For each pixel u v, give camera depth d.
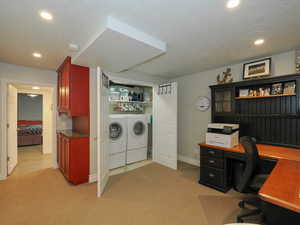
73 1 1.23
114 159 3.37
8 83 2.87
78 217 1.75
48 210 1.87
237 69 2.85
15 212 1.82
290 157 1.78
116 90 4.14
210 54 2.41
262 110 2.49
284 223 1.02
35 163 3.64
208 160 2.51
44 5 1.27
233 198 2.15
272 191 1.01
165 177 2.88
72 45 2.02
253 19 1.49
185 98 3.79
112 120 3.37
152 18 1.47
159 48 1.90
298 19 1.48
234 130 2.44
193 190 2.38
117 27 1.49
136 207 1.95
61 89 3.06
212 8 1.32
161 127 3.67
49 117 4.49
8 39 1.90
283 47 2.13
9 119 2.98
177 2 1.24
